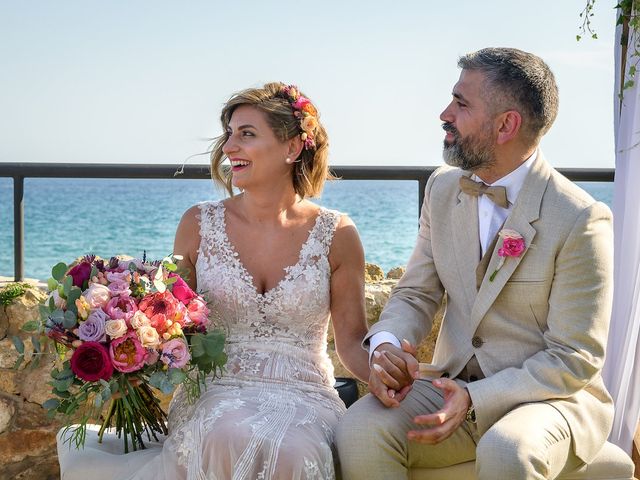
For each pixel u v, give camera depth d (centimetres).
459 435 280
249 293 303
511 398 265
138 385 282
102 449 298
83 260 290
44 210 2816
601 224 276
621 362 355
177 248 319
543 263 275
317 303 308
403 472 270
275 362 300
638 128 357
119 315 267
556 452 258
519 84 275
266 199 310
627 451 355
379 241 2928
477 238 289
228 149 305
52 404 278
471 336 287
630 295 356
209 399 286
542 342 280
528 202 280
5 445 381
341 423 272
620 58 378
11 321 380
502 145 280
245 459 258
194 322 282
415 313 298
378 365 273
